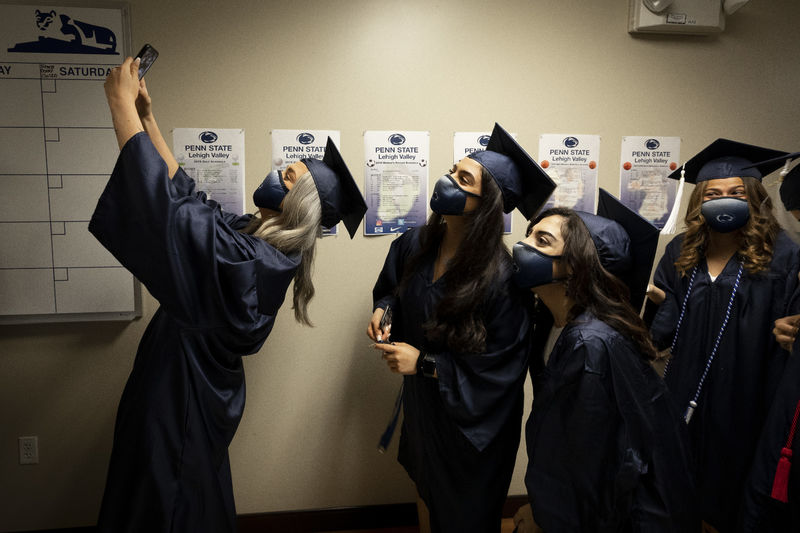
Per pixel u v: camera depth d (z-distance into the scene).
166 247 1.15
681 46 2.08
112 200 1.15
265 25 1.89
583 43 2.03
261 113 1.91
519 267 1.27
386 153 1.98
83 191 1.85
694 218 1.72
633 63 2.07
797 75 2.14
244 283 1.21
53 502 1.96
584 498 1.08
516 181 1.41
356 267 2.03
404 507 2.12
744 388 1.60
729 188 1.59
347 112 1.95
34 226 1.84
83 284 1.88
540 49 2.02
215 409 1.37
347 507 2.11
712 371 1.66
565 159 2.07
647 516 1.07
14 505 1.95
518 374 1.41
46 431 1.93
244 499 2.07
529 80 2.02
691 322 1.71
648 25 1.99
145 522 1.27
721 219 1.58
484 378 1.40
